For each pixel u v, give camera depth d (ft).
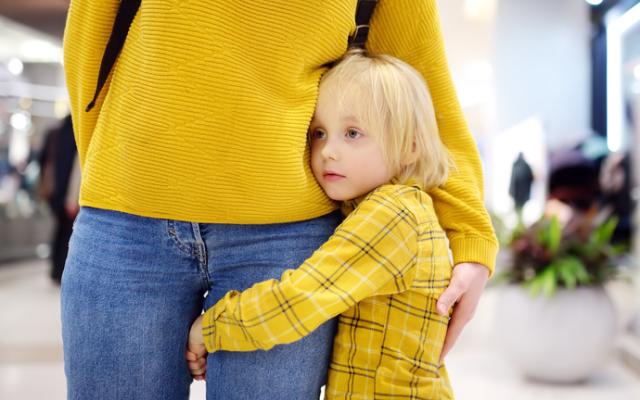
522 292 8.82
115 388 2.72
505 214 10.09
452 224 3.21
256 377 2.76
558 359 8.46
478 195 3.34
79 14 2.73
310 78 2.82
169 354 2.81
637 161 13.97
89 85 2.75
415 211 2.90
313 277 2.68
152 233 2.68
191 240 2.68
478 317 12.61
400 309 2.92
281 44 2.57
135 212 2.66
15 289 16.15
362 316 2.92
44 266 21.18
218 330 2.71
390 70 3.03
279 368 2.77
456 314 3.14
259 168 2.58
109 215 2.72
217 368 2.82
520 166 21.03
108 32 2.67
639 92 13.94
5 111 24.86
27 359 9.38
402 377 2.87
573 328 8.42
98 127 2.72
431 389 2.93
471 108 34.40
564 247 8.85
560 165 19.51
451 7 23.89
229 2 2.45
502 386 8.50
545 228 9.23
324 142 2.96
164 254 2.70
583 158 19.29
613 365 9.55
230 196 2.60
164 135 2.49
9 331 11.27
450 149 3.42
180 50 2.44
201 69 2.45
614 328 8.56
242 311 2.64
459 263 3.10
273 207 2.68
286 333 2.63
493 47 24.91
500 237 9.42
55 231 15.92
